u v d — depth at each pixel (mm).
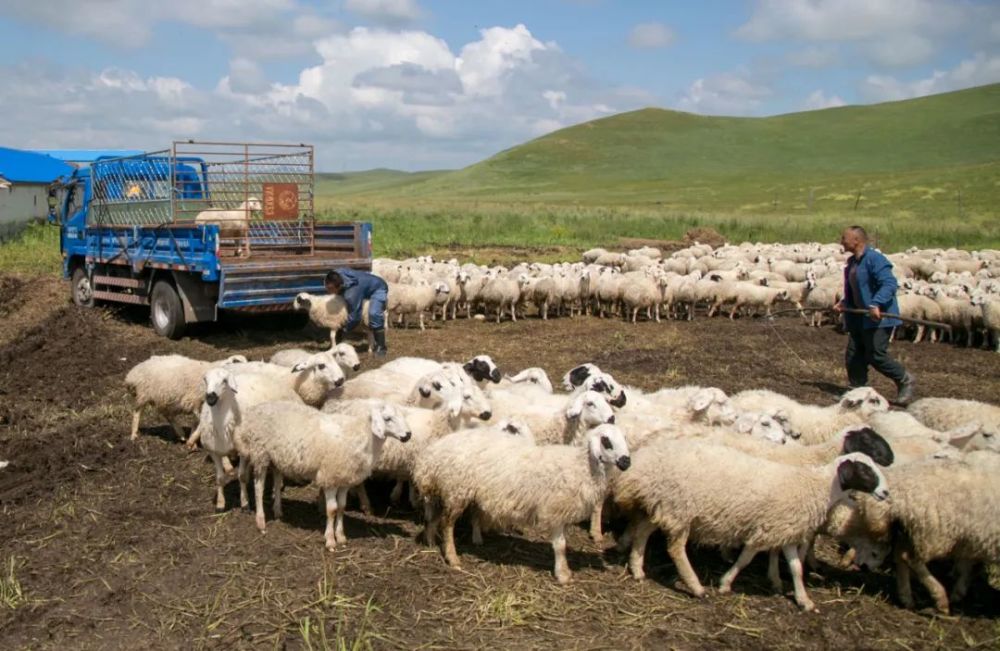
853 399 9758
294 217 18266
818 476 6879
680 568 7148
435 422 8734
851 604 7078
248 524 8375
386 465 8586
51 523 8297
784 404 10070
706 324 21234
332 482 7785
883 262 12508
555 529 7219
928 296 20703
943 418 9820
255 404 8625
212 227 15344
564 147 184625
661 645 6309
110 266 19250
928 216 63375
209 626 6406
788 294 22406
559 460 7164
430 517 7914
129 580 7145
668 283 21688
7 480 9516
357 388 10266
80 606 6719
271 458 7957
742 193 100500
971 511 6645
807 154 150375
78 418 11914
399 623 6504
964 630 6684
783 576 7594
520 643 6270
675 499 6992
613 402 9523
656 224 56250
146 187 18078
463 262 34750
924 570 6965
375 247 39312
